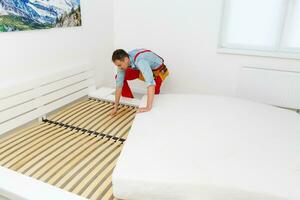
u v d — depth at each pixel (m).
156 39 3.29
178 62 3.29
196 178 1.31
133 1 3.22
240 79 3.01
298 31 2.82
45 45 2.32
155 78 2.65
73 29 2.64
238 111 2.09
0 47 1.92
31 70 2.22
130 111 2.55
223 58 3.06
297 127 1.85
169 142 1.63
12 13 1.95
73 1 2.54
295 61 2.79
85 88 2.87
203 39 3.07
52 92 2.40
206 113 2.04
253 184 1.27
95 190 1.46
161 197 1.33
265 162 1.43
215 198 1.29
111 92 2.96
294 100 2.85
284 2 2.73
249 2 2.90
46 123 2.27
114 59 2.21
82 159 1.75
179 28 3.14
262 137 1.70
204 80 3.24
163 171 1.36
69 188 1.47
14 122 2.05
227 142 1.63
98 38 3.09
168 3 3.08
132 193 1.34
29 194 1.32
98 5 2.98
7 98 1.95
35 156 1.77
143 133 1.75
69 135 2.07
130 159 1.46
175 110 2.11
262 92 2.95
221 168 1.38
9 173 1.49
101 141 1.99
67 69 2.54
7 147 1.87
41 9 2.20
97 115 2.45
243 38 3.07
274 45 2.96
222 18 2.99
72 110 2.54
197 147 1.57
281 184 1.27
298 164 1.42
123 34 3.44
